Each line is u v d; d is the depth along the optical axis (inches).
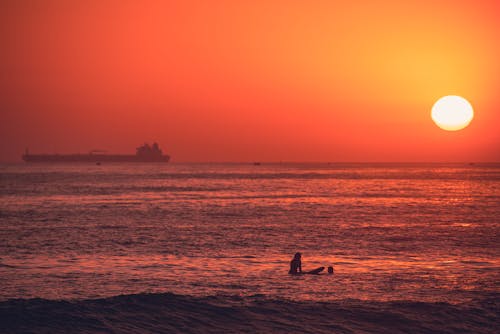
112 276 1995.6
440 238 3174.2
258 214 4837.6
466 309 1421.0
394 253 2608.3
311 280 1902.1
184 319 1326.3
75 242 3009.4
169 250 2711.6
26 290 1740.9
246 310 1391.5
